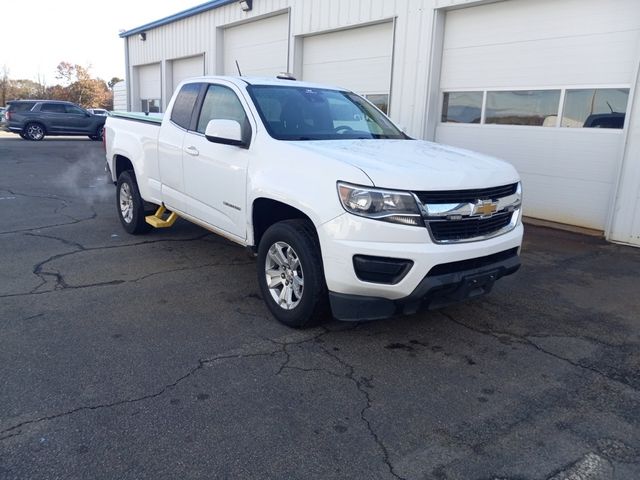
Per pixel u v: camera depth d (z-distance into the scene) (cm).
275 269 433
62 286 501
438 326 437
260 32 1415
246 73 1495
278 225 414
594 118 775
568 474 262
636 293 528
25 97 6500
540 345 407
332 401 320
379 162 373
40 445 270
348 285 359
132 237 691
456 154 435
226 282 525
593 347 405
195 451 269
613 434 296
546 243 728
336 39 1180
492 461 270
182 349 380
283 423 296
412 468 262
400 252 344
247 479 251
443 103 983
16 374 338
